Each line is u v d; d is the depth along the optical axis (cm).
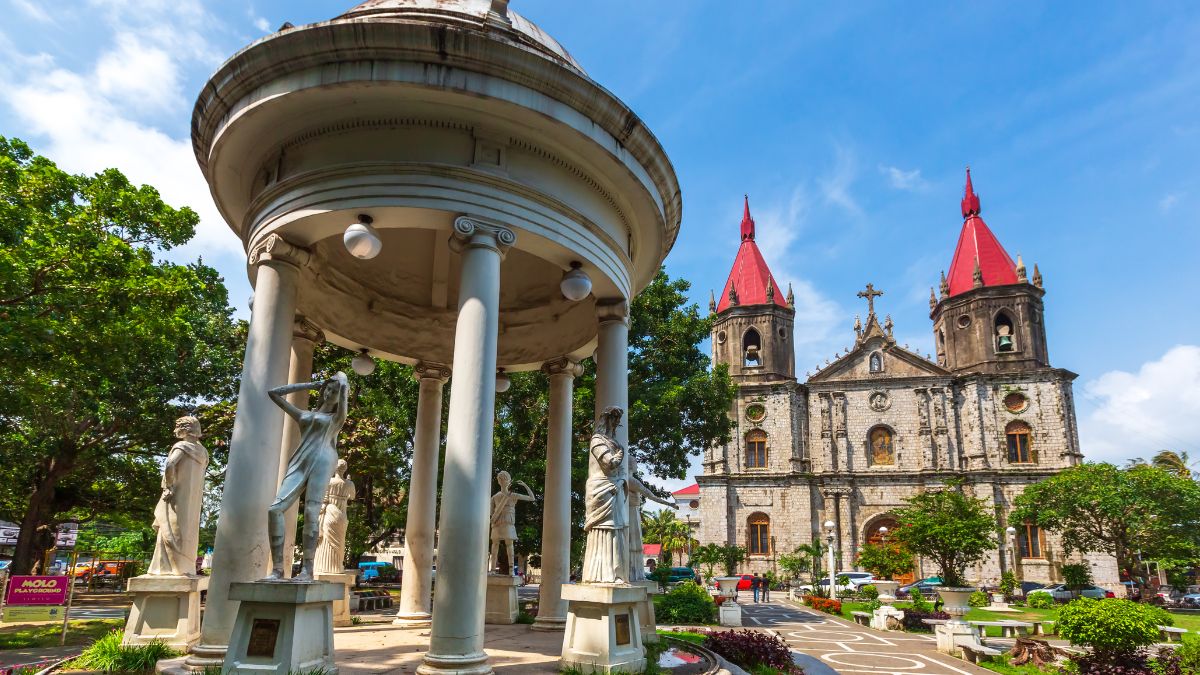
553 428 1369
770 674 1140
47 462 2533
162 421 2492
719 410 2923
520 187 889
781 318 5903
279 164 922
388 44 803
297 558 1322
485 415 814
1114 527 4172
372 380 2636
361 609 1945
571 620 849
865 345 5594
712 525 5403
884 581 4622
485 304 841
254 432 838
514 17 1102
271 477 845
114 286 1498
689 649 1096
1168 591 5259
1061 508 4253
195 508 1000
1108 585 4681
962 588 2625
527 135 905
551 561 1284
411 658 895
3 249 1331
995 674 1504
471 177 865
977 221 5747
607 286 1062
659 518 8650
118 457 2731
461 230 841
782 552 5250
